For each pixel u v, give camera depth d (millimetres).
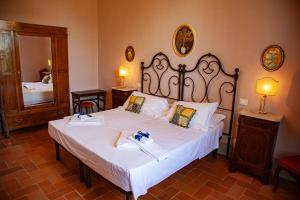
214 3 3182
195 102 3389
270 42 2752
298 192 2533
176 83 3838
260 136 2635
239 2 2938
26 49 3902
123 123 3117
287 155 2791
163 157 2100
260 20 2793
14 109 3885
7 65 3689
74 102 5129
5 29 3576
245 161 2797
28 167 2885
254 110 2996
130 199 1912
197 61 3504
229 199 2373
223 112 3334
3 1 3830
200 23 3377
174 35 3717
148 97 3779
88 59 5309
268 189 2576
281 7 2611
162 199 2332
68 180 2625
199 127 2939
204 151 2836
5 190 2396
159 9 3893
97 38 5379
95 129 2828
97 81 5574
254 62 2920
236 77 3070
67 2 4703
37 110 4188
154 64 4137
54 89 4387
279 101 2758
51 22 4523
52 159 3117
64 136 2658
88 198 2312
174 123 3141
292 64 2617
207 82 3441
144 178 1924
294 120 2682
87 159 2271
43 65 4164
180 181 2686
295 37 2555
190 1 3441
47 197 2311
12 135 3965
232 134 3287
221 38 3184
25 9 4117
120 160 1988
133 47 4496
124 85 4848
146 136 2428
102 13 5098
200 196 2406
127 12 4477
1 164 2939
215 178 2773
